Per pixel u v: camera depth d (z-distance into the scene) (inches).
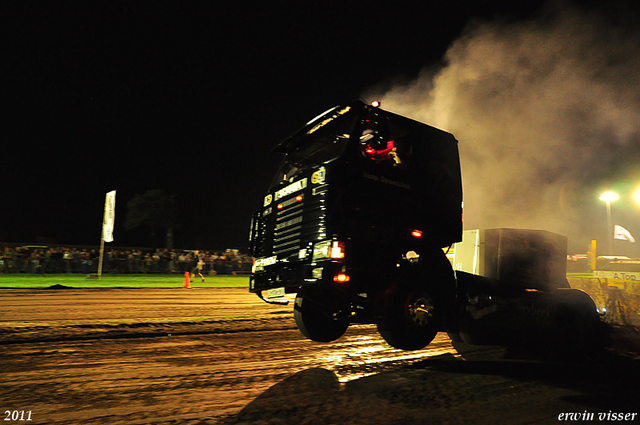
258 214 269.9
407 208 225.8
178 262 1055.6
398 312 210.1
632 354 256.5
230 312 383.9
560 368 217.0
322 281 202.8
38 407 142.2
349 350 241.0
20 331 265.6
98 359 204.1
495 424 139.6
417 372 199.5
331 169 207.8
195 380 175.8
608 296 349.1
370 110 222.4
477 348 260.5
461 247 285.1
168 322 311.9
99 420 133.3
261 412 143.8
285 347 243.4
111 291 577.3
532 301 257.9
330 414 143.5
